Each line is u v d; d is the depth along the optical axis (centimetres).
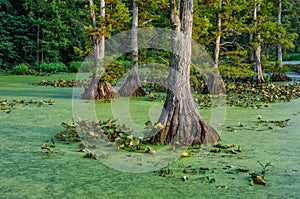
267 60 1688
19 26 2631
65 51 2828
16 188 378
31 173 423
